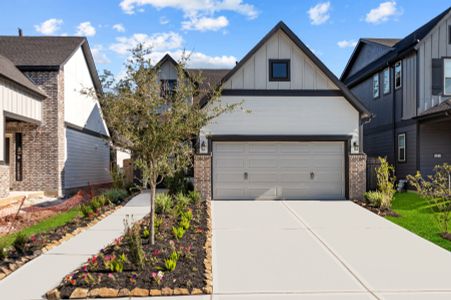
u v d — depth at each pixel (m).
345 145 13.34
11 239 7.70
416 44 14.96
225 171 13.30
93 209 10.40
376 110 19.25
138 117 6.47
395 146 16.91
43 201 13.62
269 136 13.16
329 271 5.75
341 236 7.91
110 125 6.66
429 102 14.98
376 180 14.59
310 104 13.31
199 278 5.27
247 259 6.34
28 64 14.86
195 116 6.76
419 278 5.47
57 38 17.94
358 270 5.80
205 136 13.06
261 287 5.12
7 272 5.64
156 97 6.48
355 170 13.04
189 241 7.08
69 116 16.42
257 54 13.33
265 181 13.31
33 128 14.99
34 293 4.92
